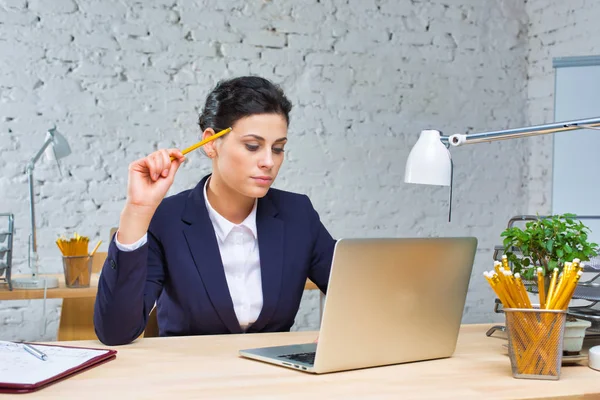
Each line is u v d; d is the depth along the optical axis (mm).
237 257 1684
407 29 3973
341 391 1088
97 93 3480
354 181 3873
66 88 3439
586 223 3160
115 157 3506
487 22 4117
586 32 3715
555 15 3949
